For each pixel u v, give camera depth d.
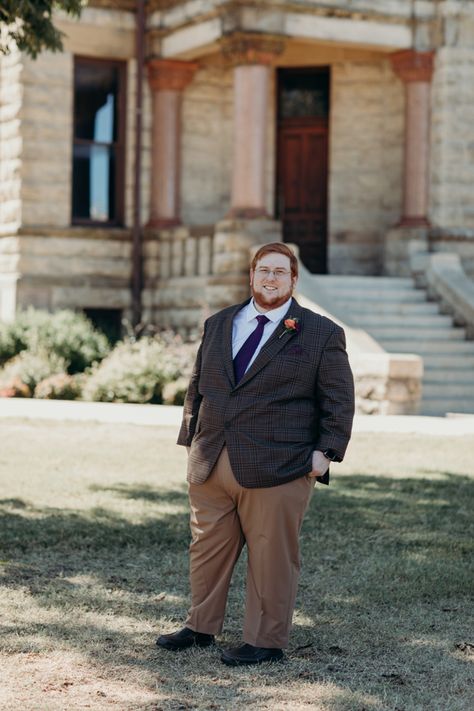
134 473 10.35
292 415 5.32
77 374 17.69
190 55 19.88
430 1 19.12
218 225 18.38
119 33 20.42
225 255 18.14
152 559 7.33
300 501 5.31
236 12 17.89
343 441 5.30
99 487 9.65
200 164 21.05
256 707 4.65
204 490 5.43
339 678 5.07
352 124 20.92
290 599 5.35
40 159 19.98
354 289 18.31
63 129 20.12
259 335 5.40
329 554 7.56
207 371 5.44
